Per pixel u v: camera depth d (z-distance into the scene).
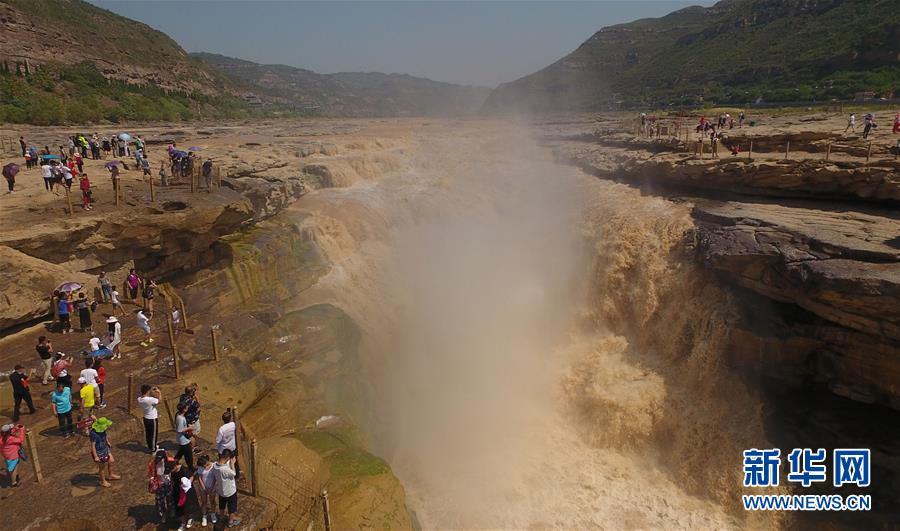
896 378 22.95
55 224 22.38
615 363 32.84
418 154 58.84
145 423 15.16
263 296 29.06
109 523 12.81
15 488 13.70
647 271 34.25
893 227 27.58
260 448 17.84
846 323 23.81
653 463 27.89
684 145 45.50
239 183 33.03
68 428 15.88
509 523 24.17
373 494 18.03
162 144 51.53
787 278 25.69
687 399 29.12
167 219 24.69
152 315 23.03
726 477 25.95
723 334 28.38
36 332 20.47
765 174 35.19
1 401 16.80
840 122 50.53
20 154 41.31
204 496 12.93
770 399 27.11
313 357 25.75
